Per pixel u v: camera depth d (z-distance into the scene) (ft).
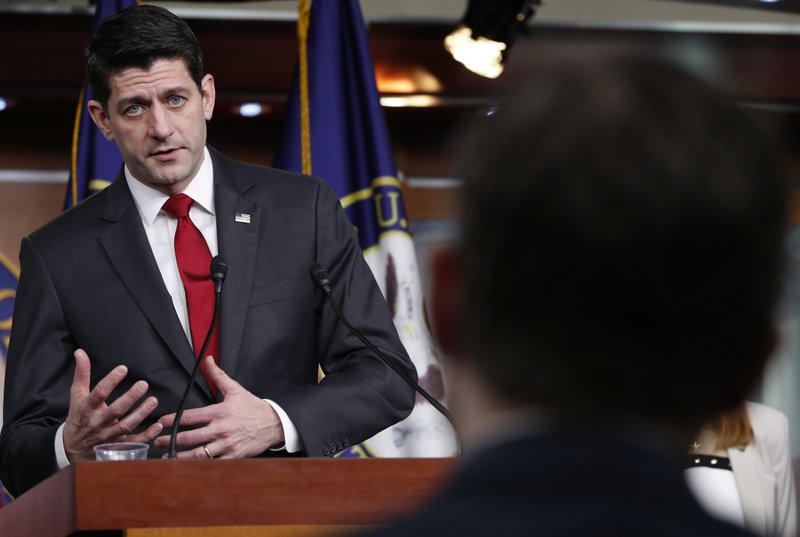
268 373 13.37
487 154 2.84
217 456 11.85
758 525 15.14
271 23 26.76
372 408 13.05
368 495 8.50
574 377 2.81
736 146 2.73
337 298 13.89
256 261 13.74
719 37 28.22
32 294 13.78
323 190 14.57
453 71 27.30
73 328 13.62
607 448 2.75
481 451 2.84
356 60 23.35
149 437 11.75
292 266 13.85
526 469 2.75
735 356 2.79
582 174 2.73
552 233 2.75
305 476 8.39
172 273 13.79
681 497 2.69
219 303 13.44
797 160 28.09
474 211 2.83
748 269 2.73
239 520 8.28
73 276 13.75
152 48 13.51
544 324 2.80
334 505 8.42
